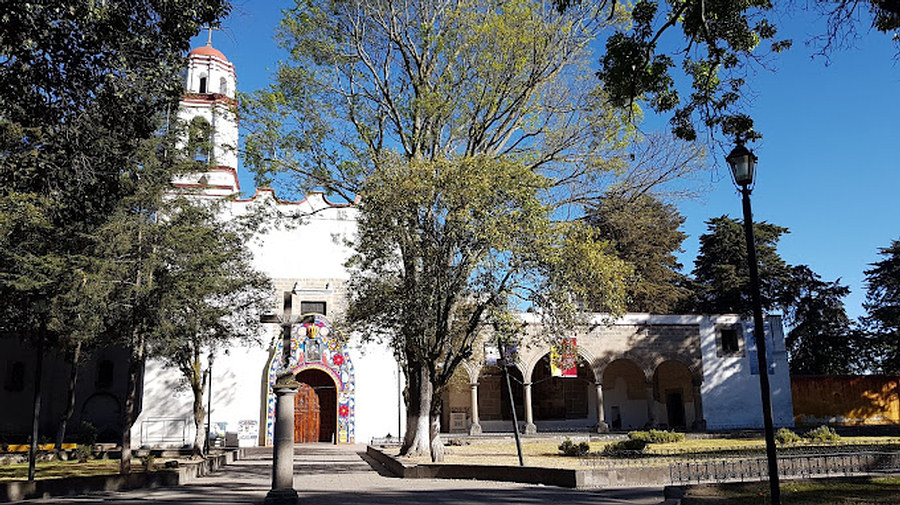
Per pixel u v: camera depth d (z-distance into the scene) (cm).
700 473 1480
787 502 1013
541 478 1520
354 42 2325
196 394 2445
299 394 3597
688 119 1276
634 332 4038
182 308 2047
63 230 1819
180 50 1253
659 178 2364
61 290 1809
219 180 3497
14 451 2734
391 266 2080
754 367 4097
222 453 2578
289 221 3619
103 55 1161
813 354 4744
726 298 4888
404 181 1786
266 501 1197
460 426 4175
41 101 1183
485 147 2392
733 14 1173
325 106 2273
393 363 3597
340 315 3369
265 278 2606
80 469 2181
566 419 4303
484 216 1748
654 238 4703
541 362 4350
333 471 2034
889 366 4691
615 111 2217
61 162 1268
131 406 1992
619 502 1168
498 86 2248
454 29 2206
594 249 1855
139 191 1966
